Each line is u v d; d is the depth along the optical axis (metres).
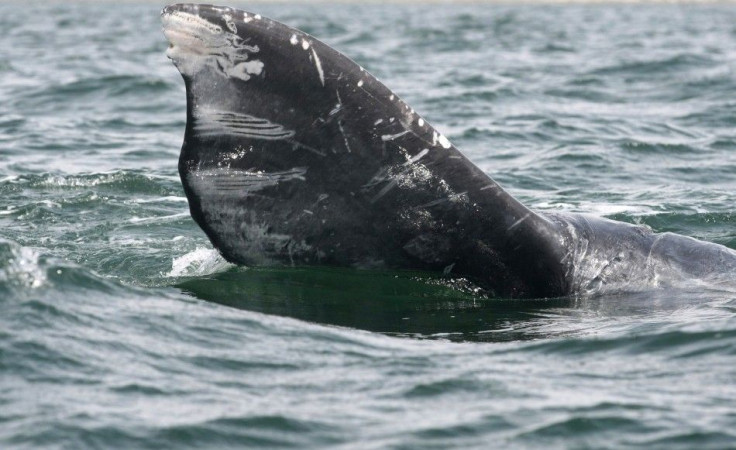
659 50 151.12
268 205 31.94
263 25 30.41
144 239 43.22
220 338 28.86
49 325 28.42
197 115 30.91
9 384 25.30
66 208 50.03
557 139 75.31
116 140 73.56
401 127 31.25
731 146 72.88
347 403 25.17
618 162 67.31
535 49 156.75
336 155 31.31
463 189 32.00
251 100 30.70
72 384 25.50
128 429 23.41
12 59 126.56
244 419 24.05
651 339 29.55
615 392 26.00
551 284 33.88
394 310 32.47
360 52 148.75
